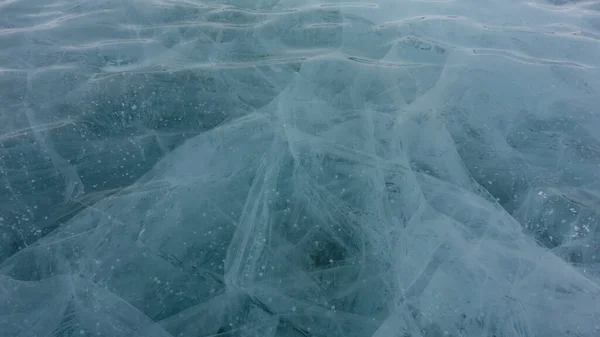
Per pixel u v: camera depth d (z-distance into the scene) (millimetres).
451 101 1418
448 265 1038
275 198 1174
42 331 928
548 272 1029
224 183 1210
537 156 1285
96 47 1610
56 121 1371
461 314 957
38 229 1119
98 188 1207
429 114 1380
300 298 995
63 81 1485
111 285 1011
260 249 1074
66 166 1257
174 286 1011
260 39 1646
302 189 1191
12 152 1286
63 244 1088
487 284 1005
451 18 1733
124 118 1386
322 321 958
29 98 1434
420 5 1808
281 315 967
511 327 938
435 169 1242
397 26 1691
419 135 1322
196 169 1248
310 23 1710
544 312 962
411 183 1203
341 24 1704
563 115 1390
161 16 1762
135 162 1271
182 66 1541
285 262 1053
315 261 1056
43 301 981
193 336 932
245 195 1182
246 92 1452
